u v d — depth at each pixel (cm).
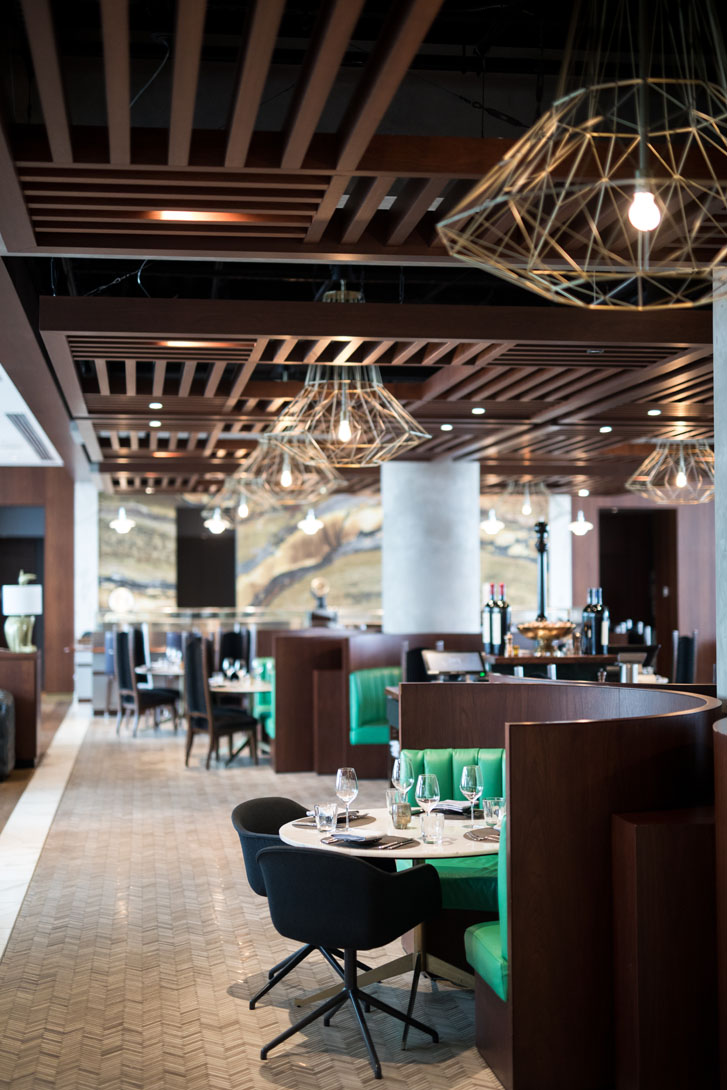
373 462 916
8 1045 419
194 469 1290
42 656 1677
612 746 393
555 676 778
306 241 491
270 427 980
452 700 581
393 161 409
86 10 475
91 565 1675
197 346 656
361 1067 403
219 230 479
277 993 475
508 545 1791
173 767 1067
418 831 462
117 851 727
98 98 493
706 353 693
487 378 768
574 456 1249
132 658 1263
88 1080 389
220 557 1816
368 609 1778
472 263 298
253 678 1204
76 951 529
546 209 454
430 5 290
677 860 368
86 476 1511
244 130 366
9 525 1753
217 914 589
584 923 384
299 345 720
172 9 485
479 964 406
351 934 397
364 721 1023
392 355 733
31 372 746
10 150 384
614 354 698
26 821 816
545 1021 379
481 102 547
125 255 499
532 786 382
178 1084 386
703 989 367
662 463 1249
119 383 834
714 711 424
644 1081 363
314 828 466
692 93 288
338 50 315
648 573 1967
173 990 478
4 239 473
